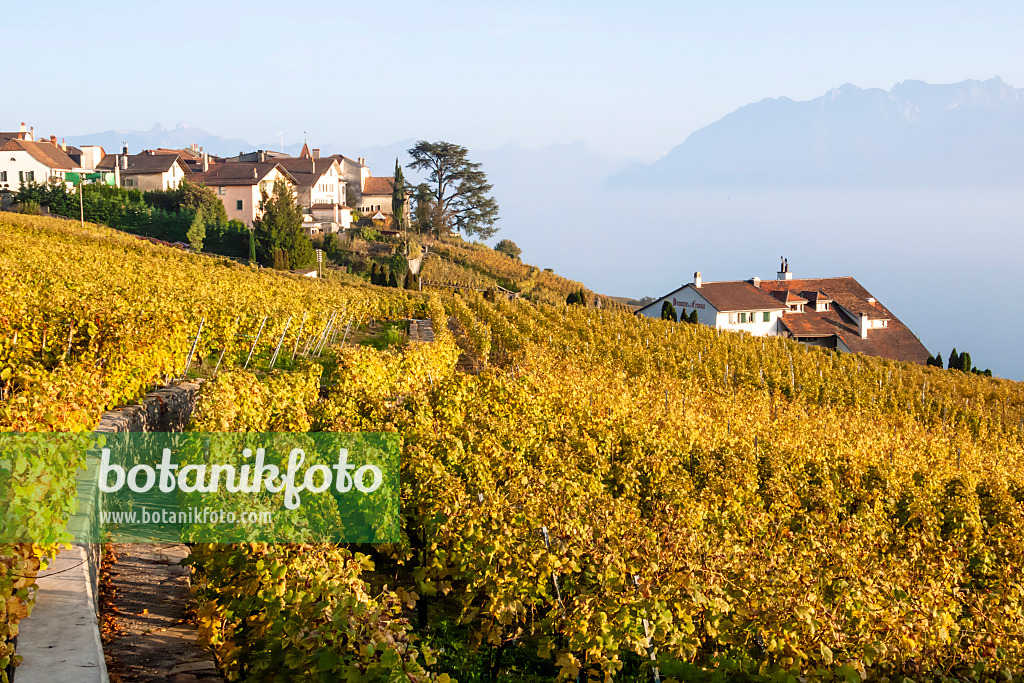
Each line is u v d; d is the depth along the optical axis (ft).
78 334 40.50
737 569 24.58
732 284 215.10
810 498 43.80
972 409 102.27
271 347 63.52
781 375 104.94
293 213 211.20
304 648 17.75
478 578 25.17
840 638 21.27
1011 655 23.36
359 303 103.55
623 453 45.88
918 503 44.39
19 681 13.67
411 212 309.22
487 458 36.94
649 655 22.09
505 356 95.09
